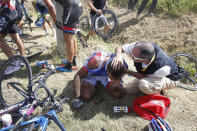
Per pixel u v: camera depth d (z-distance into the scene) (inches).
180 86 145.5
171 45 222.4
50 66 150.6
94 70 121.0
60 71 154.9
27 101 107.7
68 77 147.7
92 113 118.9
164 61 108.3
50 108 97.5
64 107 120.9
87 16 288.4
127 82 144.6
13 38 147.6
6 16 133.2
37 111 117.6
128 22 265.4
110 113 119.6
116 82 115.3
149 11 270.8
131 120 115.0
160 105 116.0
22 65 153.8
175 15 258.7
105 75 128.6
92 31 222.1
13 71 143.6
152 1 262.5
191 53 208.2
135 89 130.2
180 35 227.9
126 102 127.5
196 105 127.1
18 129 90.0
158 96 120.0
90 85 126.3
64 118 115.0
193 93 141.3
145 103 118.2
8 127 91.4
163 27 246.1
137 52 102.3
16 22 148.3
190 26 235.1
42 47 186.7
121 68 109.9
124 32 251.1
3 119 93.7
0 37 138.4
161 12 272.7
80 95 125.3
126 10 296.0
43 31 242.4
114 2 318.0
